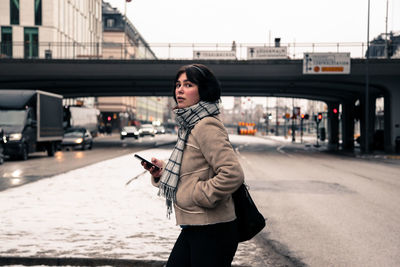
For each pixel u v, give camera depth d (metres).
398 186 12.42
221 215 2.29
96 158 22.55
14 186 11.29
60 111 25.27
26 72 32.12
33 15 58.62
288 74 31.31
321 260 5.12
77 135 30.72
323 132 54.22
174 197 2.32
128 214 7.32
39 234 5.85
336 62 30.33
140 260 4.71
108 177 12.73
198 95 2.41
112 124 93.62
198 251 2.30
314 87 36.75
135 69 32.06
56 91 42.69
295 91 40.41
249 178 14.13
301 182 13.14
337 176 15.11
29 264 4.74
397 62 30.94
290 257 5.21
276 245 5.79
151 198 9.06
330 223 7.25
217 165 2.23
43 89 40.75
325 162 22.12
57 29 60.53
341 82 32.75
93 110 56.84
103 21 98.12
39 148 22.81
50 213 7.32
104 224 6.53
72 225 6.43
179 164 2.33
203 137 2.26
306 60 30.39
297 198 10.00
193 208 2.28
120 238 5.69
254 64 31.39
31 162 19.78
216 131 2.27
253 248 5.60
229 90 41.59
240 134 90.94
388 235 6.43
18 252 4.95
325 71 30.38
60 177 12.69
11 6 58.50
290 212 8.24
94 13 83.69
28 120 20.86
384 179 14.31
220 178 2.19
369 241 6.06
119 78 33.00
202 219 2.27
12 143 19.80
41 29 58.59
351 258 5.22
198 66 2.42
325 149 37.34
